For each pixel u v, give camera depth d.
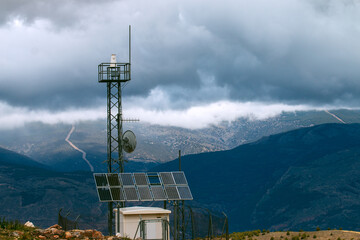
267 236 58.00
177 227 64.50
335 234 54.97
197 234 67.44
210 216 59.28
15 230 43.22
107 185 64.12
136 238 49.88
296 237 54.97
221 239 57.38
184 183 66.38
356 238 52.03
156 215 56.56
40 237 42.09
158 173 67.19
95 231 45.59
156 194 64.19
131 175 66.25
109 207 65.88
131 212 55.94
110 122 76.69
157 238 53.03
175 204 64.81
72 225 56.53
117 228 61.47
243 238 58.06
